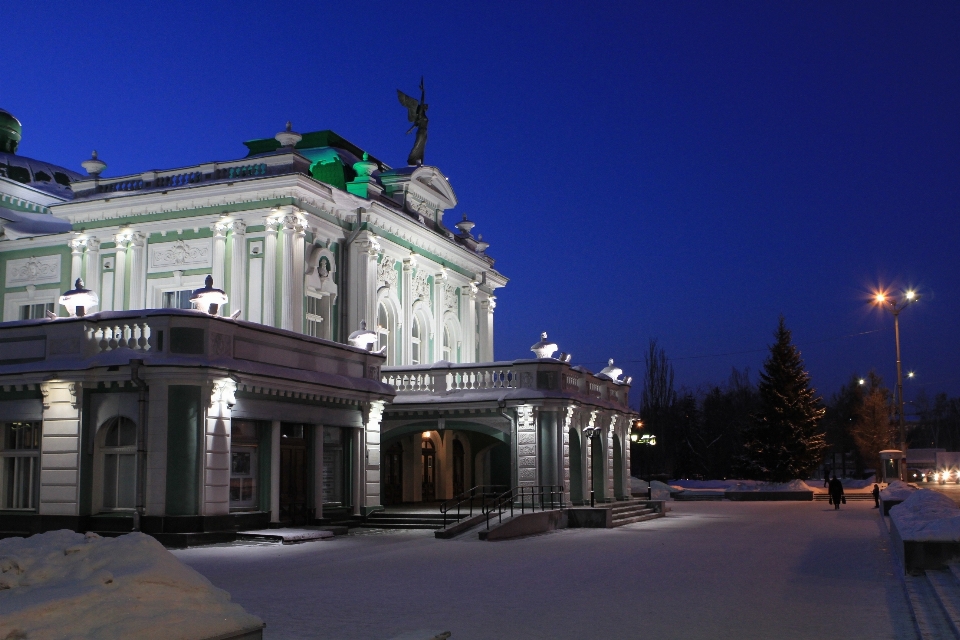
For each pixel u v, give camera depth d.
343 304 34.97
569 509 30.50
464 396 31.56
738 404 105.06
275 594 14.34
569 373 32.38
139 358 22.06
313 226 33.25
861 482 80.38
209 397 22.58
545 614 12.58
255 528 24.33
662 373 82.31
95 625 7.41
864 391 100.81
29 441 23.84
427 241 40.03
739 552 21.64
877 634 11.28
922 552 15.78
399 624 11.77
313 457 27.05
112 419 22.95
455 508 32.41
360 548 22.00
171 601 8.08
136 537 8.66
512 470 30.94
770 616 12.50
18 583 8.04
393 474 35.72
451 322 43.03
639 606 13.29
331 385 26.67
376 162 41.91
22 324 23.62
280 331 25.30
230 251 32.56
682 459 94.81
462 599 13.89
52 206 34.69
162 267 33.53
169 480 22.12
